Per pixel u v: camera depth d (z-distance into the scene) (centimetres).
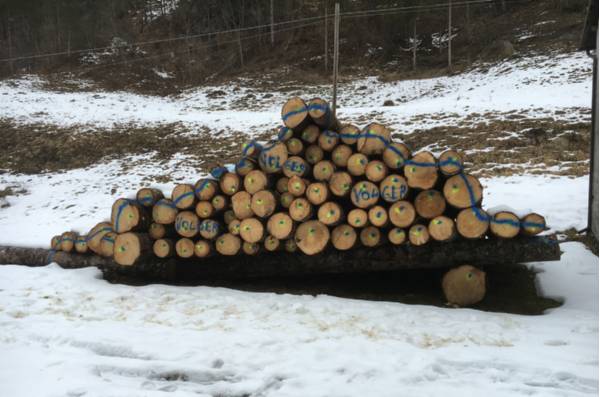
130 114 2255
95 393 339
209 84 3375
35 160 1759
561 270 629
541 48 2797
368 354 396
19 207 1312
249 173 589
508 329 461
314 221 570
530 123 1544
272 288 631
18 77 3244
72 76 3419
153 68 3678
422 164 534
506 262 550
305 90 3020
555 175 1055
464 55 3175
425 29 3562
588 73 2184
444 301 573
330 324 468
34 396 334
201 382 362
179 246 621
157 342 426
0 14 4381
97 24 4403
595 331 448
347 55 3572
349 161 564
